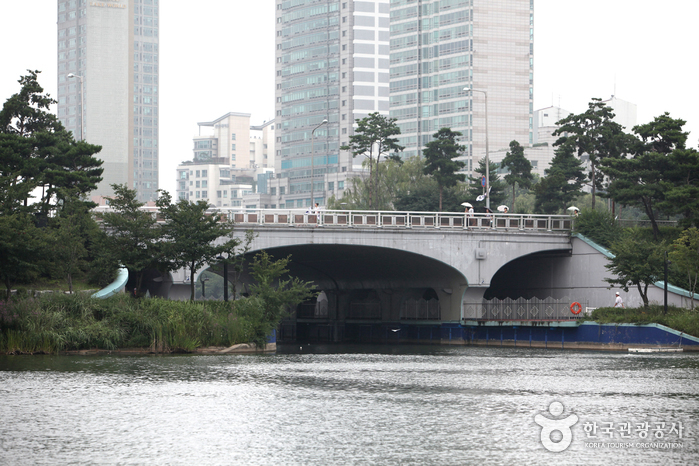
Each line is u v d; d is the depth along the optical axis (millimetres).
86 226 64188
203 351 57750
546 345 72688
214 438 25875
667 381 41156
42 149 70562
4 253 53656
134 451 24031
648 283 68125
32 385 37219
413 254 77875
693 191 73375
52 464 22484
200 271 69562
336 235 74312
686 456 24062
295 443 25188
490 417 29875
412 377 43156
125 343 55000
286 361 53844
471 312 80562
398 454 23828
